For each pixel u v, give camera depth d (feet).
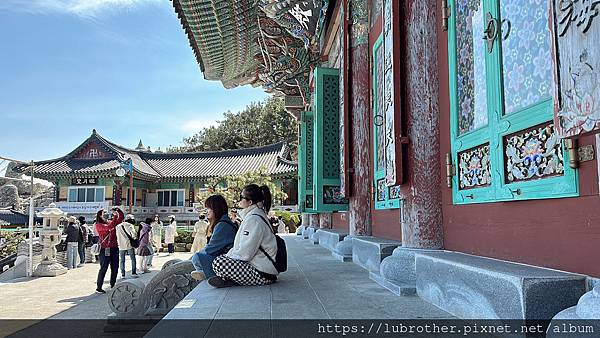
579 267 8.06
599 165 7.46
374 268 17.71
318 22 33.32
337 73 28.86
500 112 10.45
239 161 138.00
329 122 28.43
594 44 6.36
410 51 14.26
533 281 7.86
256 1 32.09
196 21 32.58
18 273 41.50
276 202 114.11
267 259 14.87
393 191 19.35
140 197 133.90
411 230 13.87
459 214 12.65
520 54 9.82
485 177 11.34
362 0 23.67
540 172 9.11
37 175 126.21
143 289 19.77
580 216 8.04
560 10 7.13
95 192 127.65
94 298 30.78
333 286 14.62
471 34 12.14
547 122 8.87
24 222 120.98
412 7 14.37
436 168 13.79
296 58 38.58
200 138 207.82
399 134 14.08
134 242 40.45
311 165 42.11
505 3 10.48
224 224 16.38
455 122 12.86
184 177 131.13
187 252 73.97
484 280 9.03
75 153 131.95
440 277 11.19
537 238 9.22
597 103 6.30
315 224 46.09
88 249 54.49
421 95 13.98
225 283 14.61
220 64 43.01
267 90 49.67
